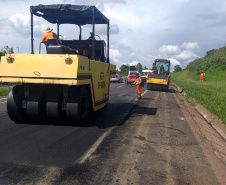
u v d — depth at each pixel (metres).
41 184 3.52
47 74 6.03
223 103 11.70
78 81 6.04
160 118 8.73
